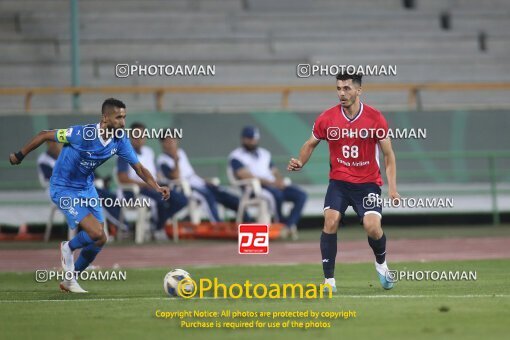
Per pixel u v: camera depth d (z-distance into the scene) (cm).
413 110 8119
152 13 10069
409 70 9700
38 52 9575
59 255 5856
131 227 7450
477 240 6606
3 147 7538
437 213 8188
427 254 5625
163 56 9650
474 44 10150
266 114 7919
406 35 10062
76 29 8050
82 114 7669
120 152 3781
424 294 3588
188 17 10081
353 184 3625
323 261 3650
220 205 7531
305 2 10625
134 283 4209
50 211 7212
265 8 10506
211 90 7981
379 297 3491
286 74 9631
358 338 2583
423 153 8006
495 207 8044
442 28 10506
